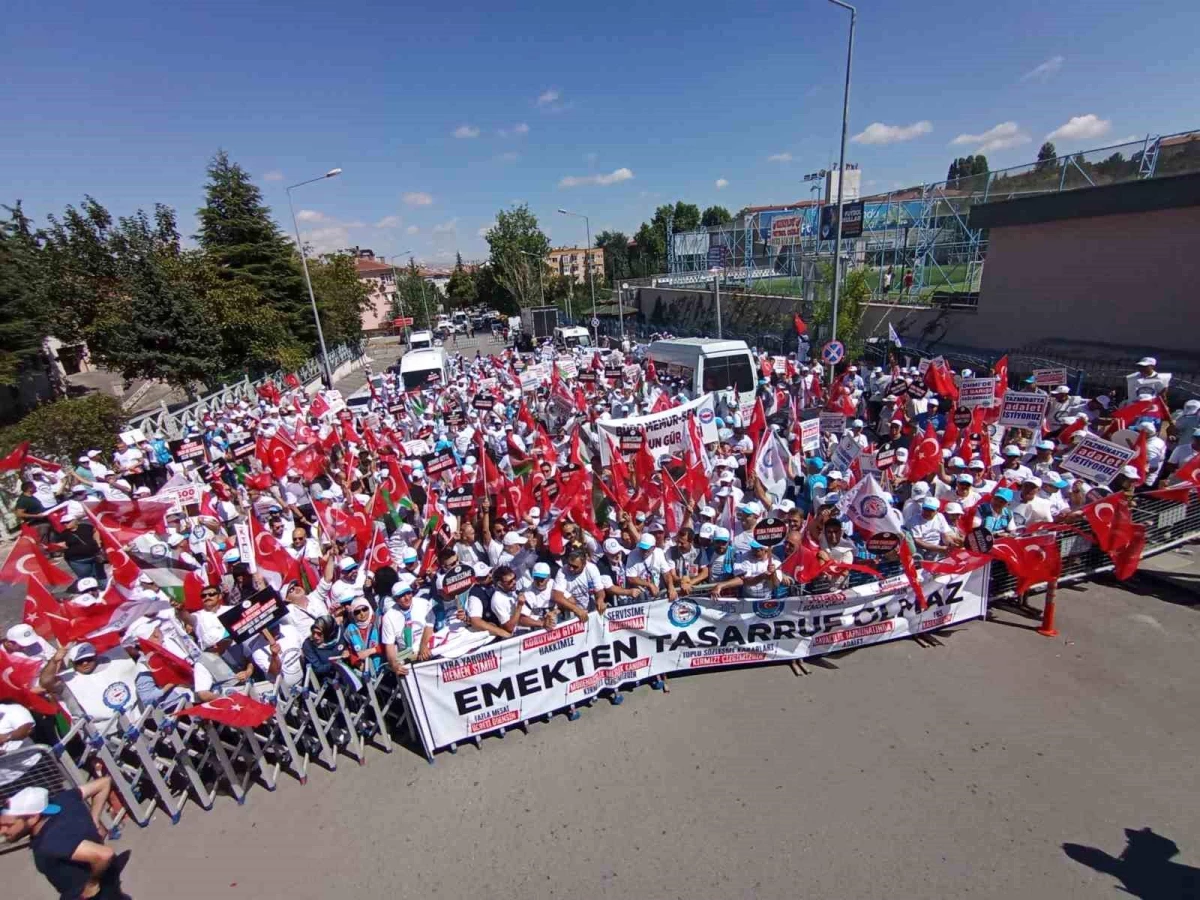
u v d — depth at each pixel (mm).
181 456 15047
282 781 6520
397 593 6809
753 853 5301
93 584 8953
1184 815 5367
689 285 51406
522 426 17188
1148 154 19656
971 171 74938
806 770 6137
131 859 5672
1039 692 6977
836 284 19281
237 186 36531
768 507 10602
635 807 5875
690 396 17469
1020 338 22375
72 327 27047
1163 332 17938
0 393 24766
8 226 24422
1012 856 5090
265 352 32469
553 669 7023
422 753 6801
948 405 15500
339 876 5398
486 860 5445
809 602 7613
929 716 6727
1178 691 6840
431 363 28719
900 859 5137
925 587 7949
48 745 6062
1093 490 9172
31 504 13336
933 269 32125
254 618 6113
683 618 7441
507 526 9320
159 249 30750
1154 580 8953
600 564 8508
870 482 8492
